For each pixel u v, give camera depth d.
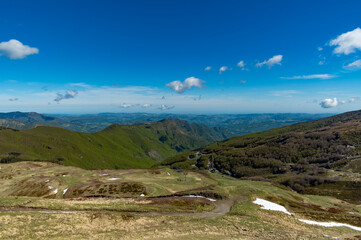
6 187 99.06
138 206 56.41
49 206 48.75
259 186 111.19
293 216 58.56
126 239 30.39
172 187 95.62
